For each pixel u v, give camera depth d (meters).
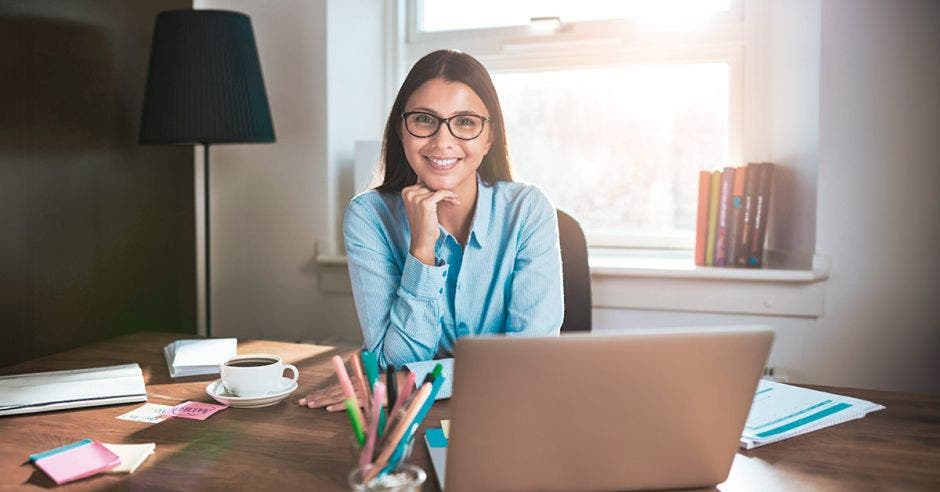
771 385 1.29
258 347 1.60
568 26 2.60
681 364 0.80
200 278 2.80
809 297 2.19
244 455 0.99
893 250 2.12
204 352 1.47
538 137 2.67
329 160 2.62
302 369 1.42
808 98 2.21
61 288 2.22
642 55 2.52
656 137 2.56
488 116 1.49
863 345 2.17
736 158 2.47
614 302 2.37
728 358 0.81
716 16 2.46
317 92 2.61
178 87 2.20
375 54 2.78
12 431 1.08
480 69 1.46
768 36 2.39
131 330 2.49
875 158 2.11
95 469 0.92
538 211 1.57
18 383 1.27
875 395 1.26
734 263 2.27
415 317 1.39
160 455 0.99
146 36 2.51
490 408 0.78
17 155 2.07
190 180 2.72
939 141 2.06
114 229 2.40
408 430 0.77
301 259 2.68
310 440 1.04
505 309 1.58
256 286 2.75
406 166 1.55
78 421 1.12
